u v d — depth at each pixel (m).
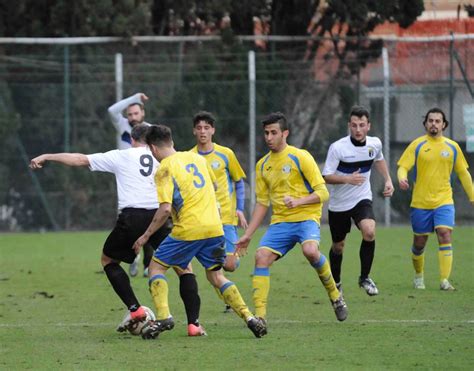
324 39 60.28
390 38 60.12
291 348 23.20
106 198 59.19
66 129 58.28
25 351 23.25
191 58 59.47
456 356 22.06
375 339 24.34
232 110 58.78
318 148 59.44
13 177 58.19
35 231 58.59
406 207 59.25
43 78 58.25
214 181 25.27
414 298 31.80
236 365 21.25
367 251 31.75
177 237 24.22
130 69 58.66
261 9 65.56
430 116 34.28
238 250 26.34
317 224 26.12
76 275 39.16
